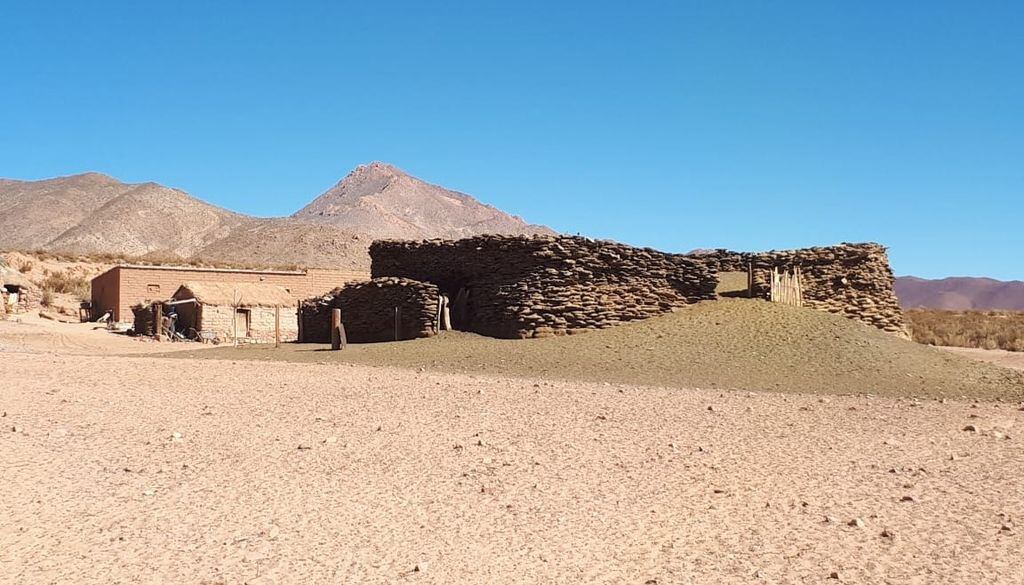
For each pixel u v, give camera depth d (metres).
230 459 10.80
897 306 33.38
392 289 29.88
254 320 41.41
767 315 27.89
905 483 10.20
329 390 17.19
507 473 10.34
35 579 6.66
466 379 19.55
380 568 7.05
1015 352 39.84
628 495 9.45
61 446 11.23
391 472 10.28
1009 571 7.18
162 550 7.38
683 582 6.84
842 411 16.02
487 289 29.45
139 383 17.81
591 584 6.77
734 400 17.11
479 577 6.89
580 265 28.47
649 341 25.92
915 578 7.01
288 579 6.77
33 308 48.50
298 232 132.25
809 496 9.55
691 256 32.34
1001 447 12.62
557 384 19.11
